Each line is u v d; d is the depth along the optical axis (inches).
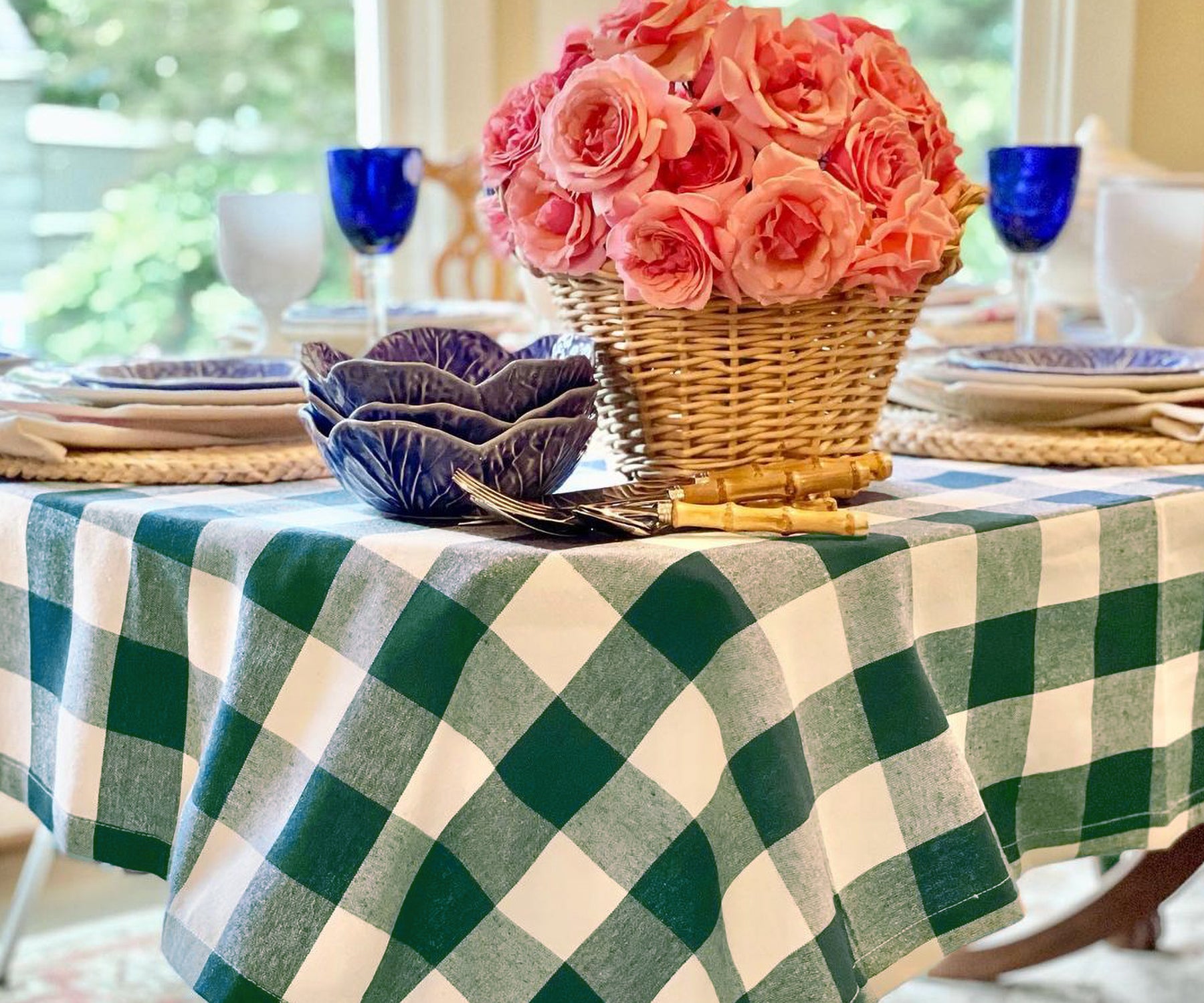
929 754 31.9
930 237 34.8
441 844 29.0
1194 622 38.5
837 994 28.5
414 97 105.0
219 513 35.2
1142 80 101.3
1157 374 43.8
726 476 34.6
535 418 33.0
